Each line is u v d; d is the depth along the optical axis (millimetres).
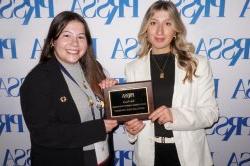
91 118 1463
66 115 1365
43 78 1346
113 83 1536
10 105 2193
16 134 2268
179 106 1531
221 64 2041
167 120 1472
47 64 1404
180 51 1591
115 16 1997
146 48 1689
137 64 1686
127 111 1499
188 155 1546
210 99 1568
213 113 1551
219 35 1991
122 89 1491
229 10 1950
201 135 1631
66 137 1314
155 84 1589
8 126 2246
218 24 1974
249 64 2035
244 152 2215
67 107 1367
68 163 1372
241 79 2064
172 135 1573
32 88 1333
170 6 1537
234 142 2197
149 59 1654
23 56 2088
